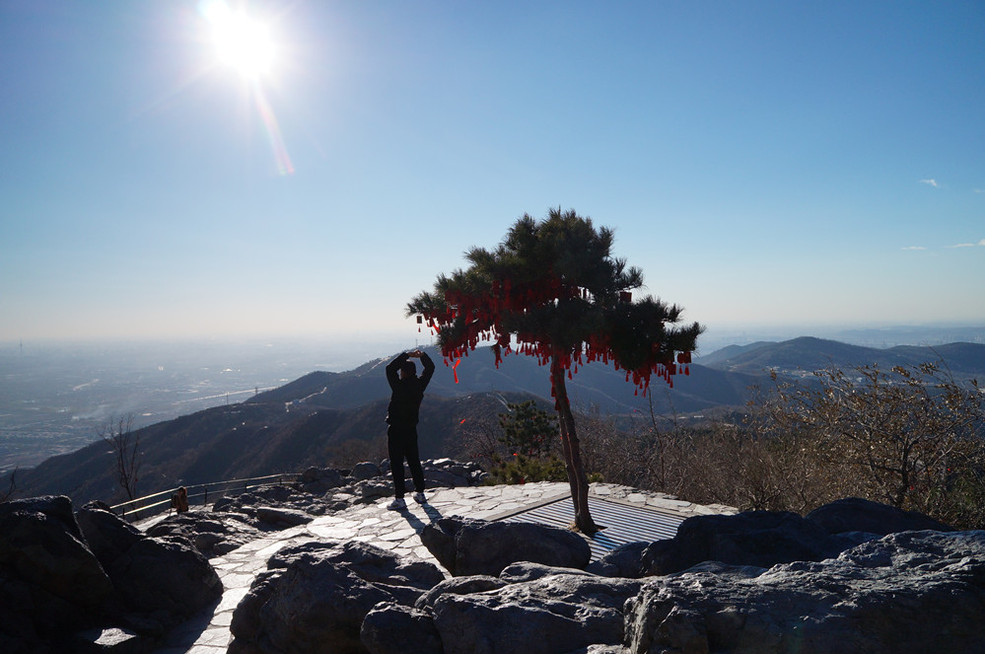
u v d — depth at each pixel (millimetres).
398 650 3059
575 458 7508
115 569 5473
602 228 7062
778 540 3822
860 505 4875
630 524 7727
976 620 2213
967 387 8961
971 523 8914
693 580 2637
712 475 13141
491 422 23375
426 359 10492
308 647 3676
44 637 4516
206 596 5832
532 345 7082
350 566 4242
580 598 3277
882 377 9625
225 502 10859
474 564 4832
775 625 2240
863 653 2133
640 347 6328
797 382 10594
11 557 4551
